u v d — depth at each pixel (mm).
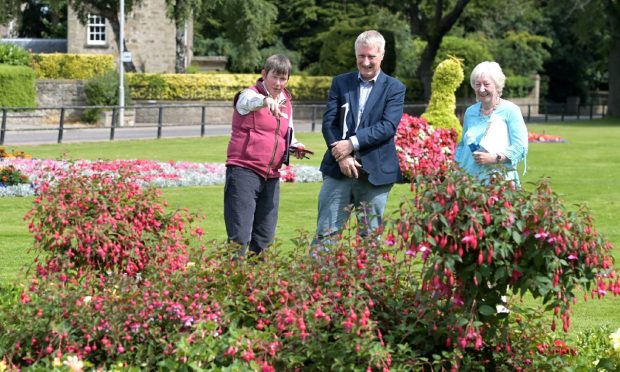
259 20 45719
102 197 6691
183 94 44812
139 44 50094
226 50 59094
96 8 43656
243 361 4887
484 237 4902
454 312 5141
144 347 5121
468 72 51938
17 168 17062
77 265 6598
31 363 5141
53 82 39562
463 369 5160
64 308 5281
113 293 5637
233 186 7734
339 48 50031
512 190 5059
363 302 4980
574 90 68938
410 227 4922
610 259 5152
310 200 15000
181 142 27719
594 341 6180
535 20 65188
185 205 14305
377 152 7316
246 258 5777
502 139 7094
